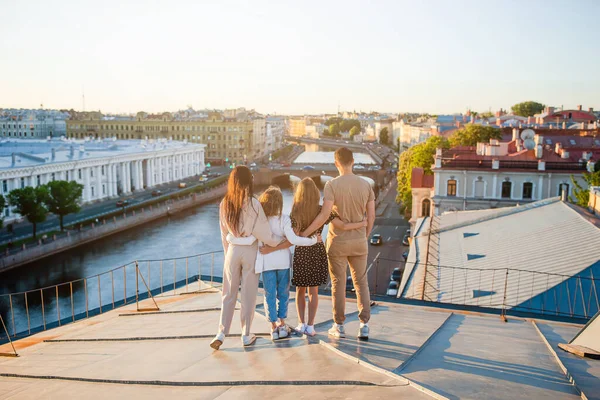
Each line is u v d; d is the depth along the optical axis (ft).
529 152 211.61
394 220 334.44
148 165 463.01
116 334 47.65
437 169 207.92
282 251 34.42
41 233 276.21
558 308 77.92
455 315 48.29
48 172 340.39
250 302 33.71
